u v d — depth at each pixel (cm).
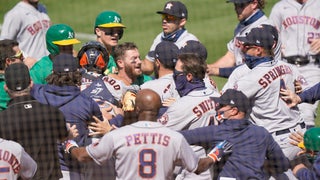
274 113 3897
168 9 4794
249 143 3453
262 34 3900
